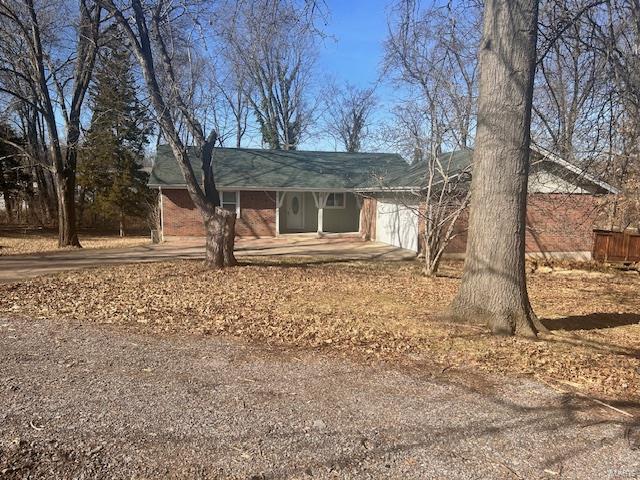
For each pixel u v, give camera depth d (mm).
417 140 13234
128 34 10734
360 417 3521
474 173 6438
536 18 5953
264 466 2785
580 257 17453
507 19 5895
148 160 41344
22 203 34531
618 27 8711
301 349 5293
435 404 3822
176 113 13477
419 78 12070
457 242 16391
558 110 10039
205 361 4754
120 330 5895
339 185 21828
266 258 14820
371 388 4137
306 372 4512
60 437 3039
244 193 21281
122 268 11852
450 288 10289
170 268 11914
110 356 4809
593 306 9125
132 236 29609
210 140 12141
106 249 17281
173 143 11469
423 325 6469
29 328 5824
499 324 6156
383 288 10086
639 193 10336
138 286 9336
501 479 2746
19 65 17500
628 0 8016
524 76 5965
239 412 3537
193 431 3193
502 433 3338
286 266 12930
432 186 12812
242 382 4188
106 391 3857
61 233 18531
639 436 3361
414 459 2938
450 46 11328
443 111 13500
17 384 3938
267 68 35562
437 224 11977
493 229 6230
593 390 4285
